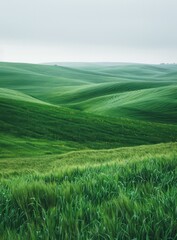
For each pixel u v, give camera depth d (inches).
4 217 183.0
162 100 5383.9
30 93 7401.6
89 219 172.4
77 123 3255.4
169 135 3312.0
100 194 210.8
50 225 160.2
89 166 324.8
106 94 6988.2
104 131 3132.4
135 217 159.9
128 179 252.8
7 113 3134.8
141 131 3336.6
